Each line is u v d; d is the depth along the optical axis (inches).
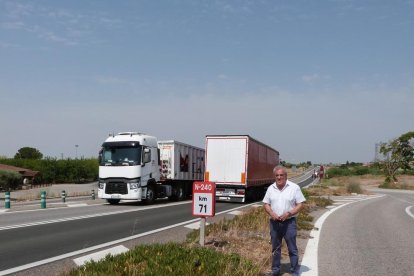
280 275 298.5
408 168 2918.3
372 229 587.8
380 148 2962.6
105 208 861.2
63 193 1064.2
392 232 561.6
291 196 285.4
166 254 281.7
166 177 1092.5
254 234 449.7
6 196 858.1
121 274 238.8
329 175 3902.6
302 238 474.3
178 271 245.4
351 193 1818.4
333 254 382.0
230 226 489.1
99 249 395.2
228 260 280.8
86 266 257.6
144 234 493.4
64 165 2465.6
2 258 350.6
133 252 284.2
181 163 1155.9
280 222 287.4
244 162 1038.4
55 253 373.4
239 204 1034.7
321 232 533.3
